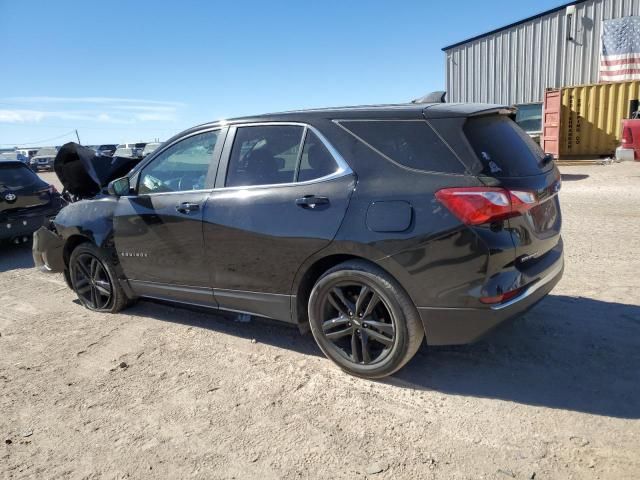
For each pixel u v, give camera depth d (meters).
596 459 2.55
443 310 3.02
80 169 5.94
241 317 4.07
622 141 12.36
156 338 4.37
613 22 19.11
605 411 2.93
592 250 6.11
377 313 3.34
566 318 4.18
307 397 3.29
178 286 4.28
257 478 2.59
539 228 3.24
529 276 3.09
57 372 3.88
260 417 3.10
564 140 18.42
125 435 3.02
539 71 21.20
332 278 3.36
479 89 23.16
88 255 5.00
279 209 3.51
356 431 2.91
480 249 2.87
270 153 3.70
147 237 4.34
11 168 8.24
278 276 3.60
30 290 6.19
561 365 3.46
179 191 4.18
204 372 3.71
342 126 3.40
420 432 2.86
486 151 3.00
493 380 3.34
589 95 17.62
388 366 3.29
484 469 2.54
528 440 2.73
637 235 6.72
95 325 4.78
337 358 3.53
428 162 3.05
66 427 3.14
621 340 3.75
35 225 8.30
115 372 3.81
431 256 2.97
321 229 3.31
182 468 2.70
